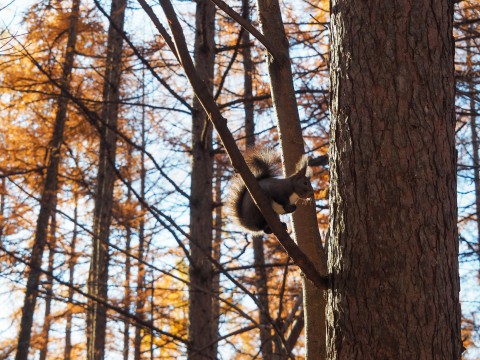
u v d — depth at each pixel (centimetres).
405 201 381
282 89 544
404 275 373
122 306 1262
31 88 1302
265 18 563
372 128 395
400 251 376
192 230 884
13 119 1429
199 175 906
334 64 424
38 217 1367
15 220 1367
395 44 402
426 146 389
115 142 1327
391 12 407
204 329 847
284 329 746
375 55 404
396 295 371
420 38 404
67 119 1404
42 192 1405
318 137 1160
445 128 397
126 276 1403
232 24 1156
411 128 390
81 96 1340
